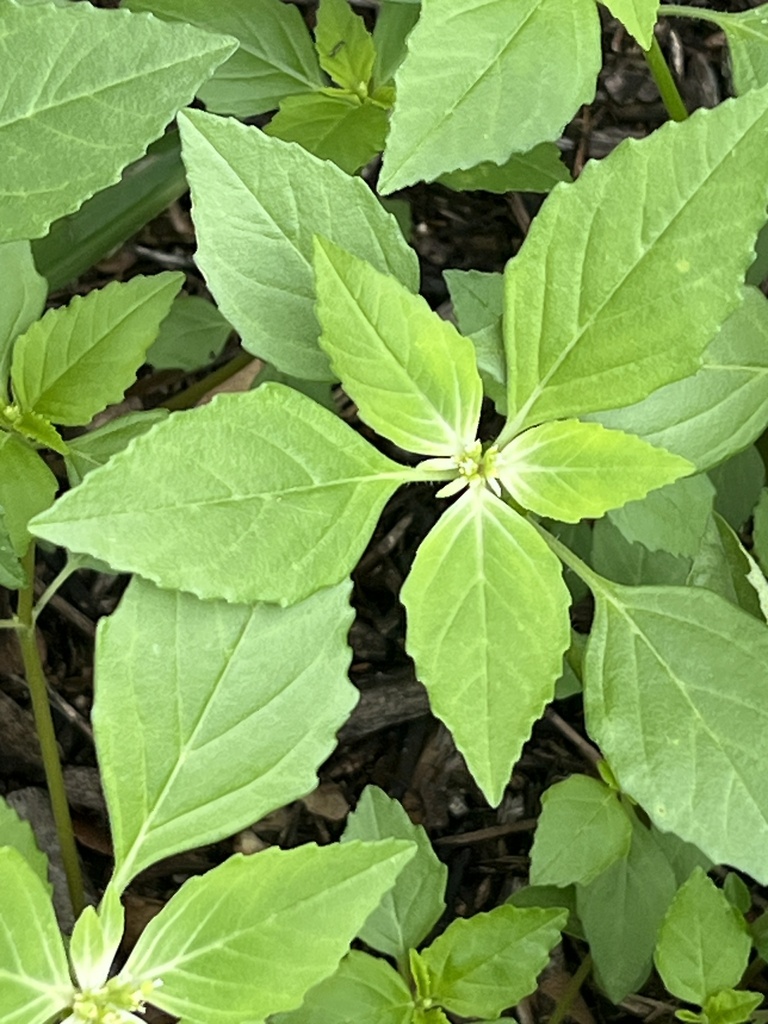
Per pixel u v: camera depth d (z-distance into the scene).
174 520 0.21
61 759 0.38
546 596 0.22
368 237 0.23
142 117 0.23
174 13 0.33
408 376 0.22
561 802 0.30
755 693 0.23
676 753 0.23
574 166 0.45
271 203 0.22
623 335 0.22
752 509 0.34
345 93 0.33
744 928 0.30
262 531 0.21
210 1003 0.22
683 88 0.45
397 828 0.30
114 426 0.29
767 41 0.28
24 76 0.22
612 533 0.33
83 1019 0.21
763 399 0.26
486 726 0.22
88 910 0.22
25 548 0.27
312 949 0.21
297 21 0.34
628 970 0.31
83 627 0.39
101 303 0.28
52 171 0.23
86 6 0.22
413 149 0.23
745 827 0.23
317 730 0.22
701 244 0.21
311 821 0.39
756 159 0.21
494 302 0.31
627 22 0.24
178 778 0.22
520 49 0.23
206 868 0.38
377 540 0.41
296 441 0.22
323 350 0.22
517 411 0.23
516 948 0.28
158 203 0.36
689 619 0.24
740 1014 0.28
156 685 0.22
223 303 0.23
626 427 0.25
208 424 0.21
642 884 0.31
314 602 0.22
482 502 0.23
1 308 0.28
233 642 0.22
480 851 0.39
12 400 0.29
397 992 0.28
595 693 0.24
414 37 0.23
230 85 0.34
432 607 0.22
